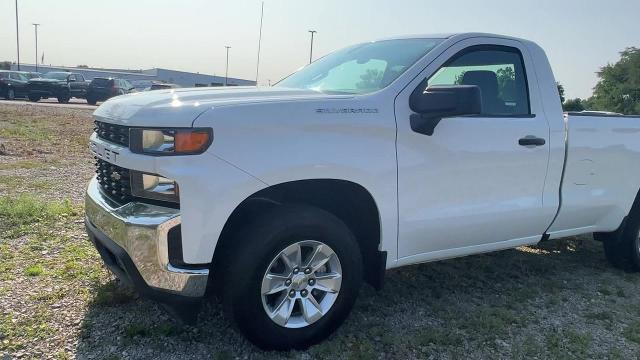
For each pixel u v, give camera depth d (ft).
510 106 13.73
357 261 11.30
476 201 12.91
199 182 9.49
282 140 10.18
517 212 13.62
